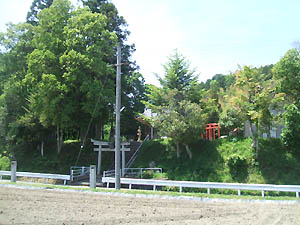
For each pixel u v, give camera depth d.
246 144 22.09
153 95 28.23
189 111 23.23
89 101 24.48
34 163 28.59
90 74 25.72
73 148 30.48
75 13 26.47
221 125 25.75
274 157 20.30
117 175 15.68
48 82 22.98
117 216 9.17
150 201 11.36
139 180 17.47
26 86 28.05
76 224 8.33
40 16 25.73
